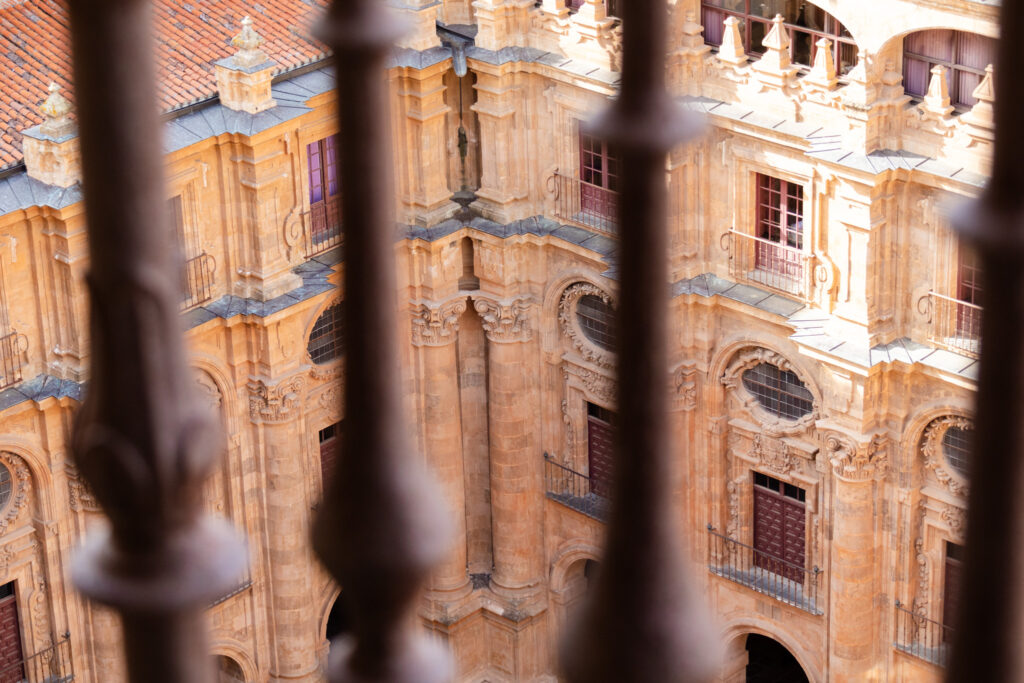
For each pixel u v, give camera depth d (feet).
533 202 169.99
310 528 18.56
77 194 137.39
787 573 164.35
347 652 18.60
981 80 133.80
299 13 161.79
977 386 16.92
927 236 140.56
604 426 175.22
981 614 17.24
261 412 159.84
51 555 149.59
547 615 185.78
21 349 143.02
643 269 17.42
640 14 16.74
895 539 153.07
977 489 17.11
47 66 148.15
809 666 164.14
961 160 135.54
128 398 17.24
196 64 152.25
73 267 140.26
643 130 16.87
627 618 17.83
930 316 143.02
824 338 146.82
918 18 131.34
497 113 164.04
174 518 17.62
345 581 18.25
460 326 176.35
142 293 16.98
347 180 17.63
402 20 17.42
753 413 159.43
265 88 149.38
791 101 144.56
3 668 151.74
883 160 138.00
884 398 147.54
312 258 160.76
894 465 150.30
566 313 172.14
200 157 149.38
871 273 143.02
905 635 156.46
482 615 185.78
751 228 153.58
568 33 159.12
